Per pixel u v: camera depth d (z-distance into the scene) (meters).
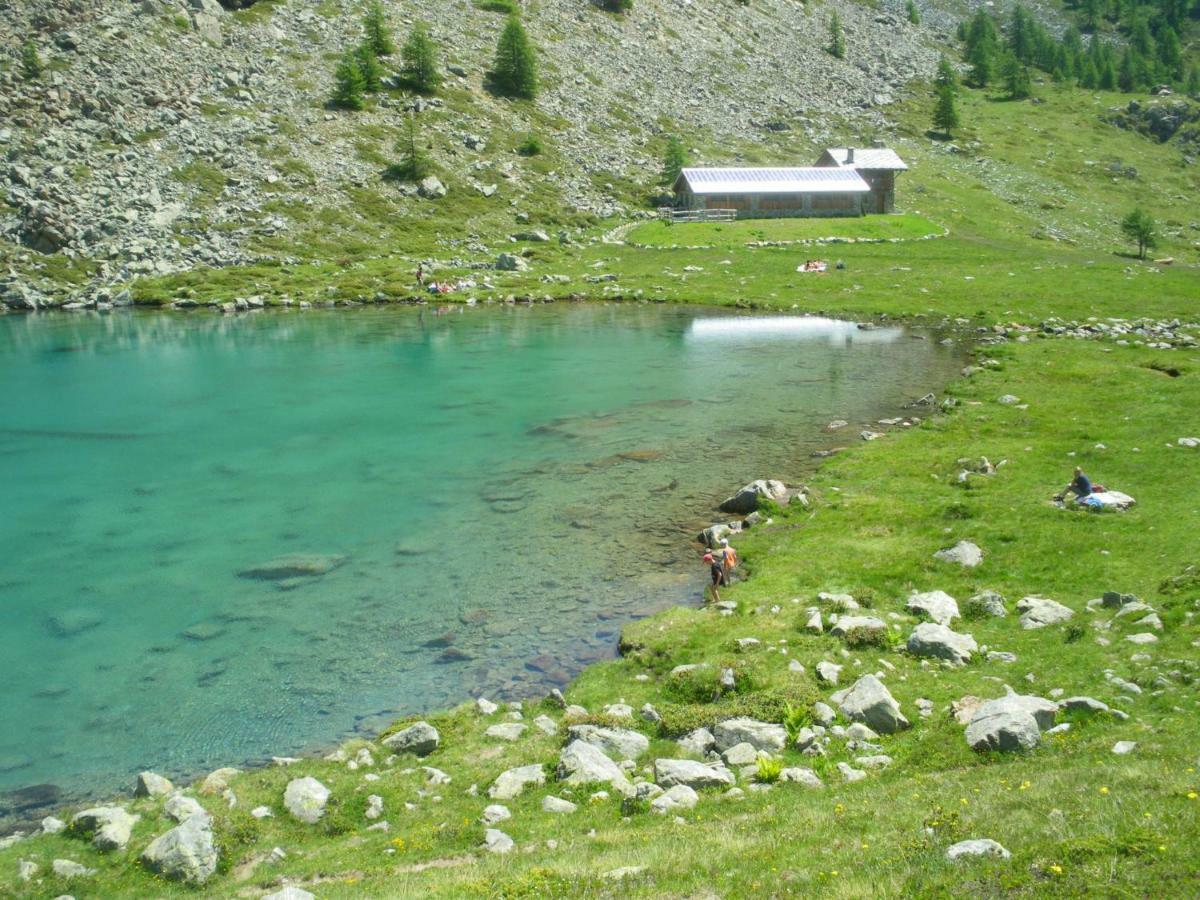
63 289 87.38
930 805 13.55
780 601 24.61
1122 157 170.12
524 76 145.38
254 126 117.38
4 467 39.84
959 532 28.34
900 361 57.44
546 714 20.14
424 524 32.44
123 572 28.84
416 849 14.66
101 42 118.88
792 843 12.84
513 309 82.62
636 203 126.50
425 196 115.44
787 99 175.88
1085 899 9.75
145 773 17.48
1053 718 16.92
